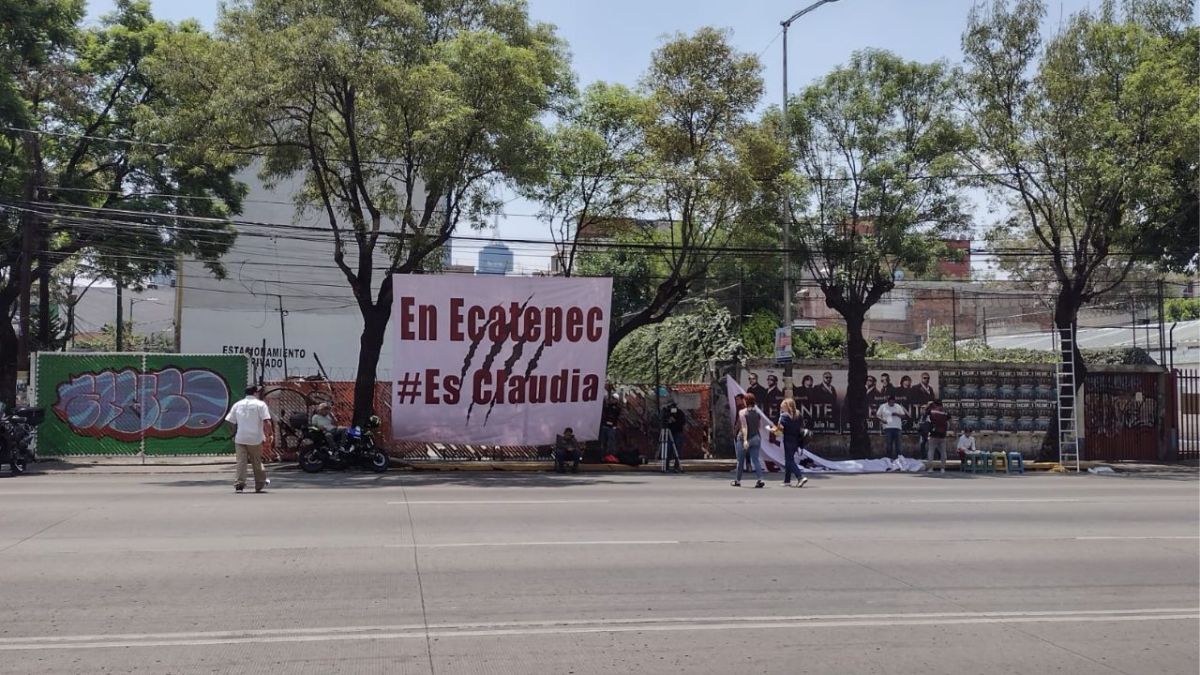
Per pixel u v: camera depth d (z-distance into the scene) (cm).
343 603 829
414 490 1795
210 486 1844
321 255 4016
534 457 2545
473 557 1043
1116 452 2995
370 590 878
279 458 2462
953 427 2923
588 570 979
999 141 2595
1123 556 1104
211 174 2997
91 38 2895
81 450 2455
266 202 3825
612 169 2555
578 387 2406
